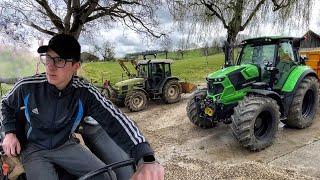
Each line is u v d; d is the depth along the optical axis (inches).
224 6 505.0
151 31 260.4
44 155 78.1
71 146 80.2
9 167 77.1
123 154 86.4
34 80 77.2
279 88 259.1
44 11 198.8
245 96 237.6
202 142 250.4
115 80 596.4
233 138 254.7
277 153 218.7
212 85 246.4
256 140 220.8
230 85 241.9
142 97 398.6
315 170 186.2
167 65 439.5
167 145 250.4
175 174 192.4
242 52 279.1
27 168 76.4
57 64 72.2
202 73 796.0
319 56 331.9
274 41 255.9
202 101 254.8
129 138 69.2
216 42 544.1
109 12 213.9
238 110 224.1
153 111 387.2
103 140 88.8
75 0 197.2
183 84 458.3
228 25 534.0
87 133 90.6
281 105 249.3
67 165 78.2
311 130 262.2
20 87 77.4
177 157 223.0
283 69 262.4
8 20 167.5
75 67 75.6
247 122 217.0
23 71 100.2
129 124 72.7
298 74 260.2
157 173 62.2
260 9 505.4
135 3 211.8
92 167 78.8
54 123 76.9
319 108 315.0
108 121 75.2
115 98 412.5
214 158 217.5
